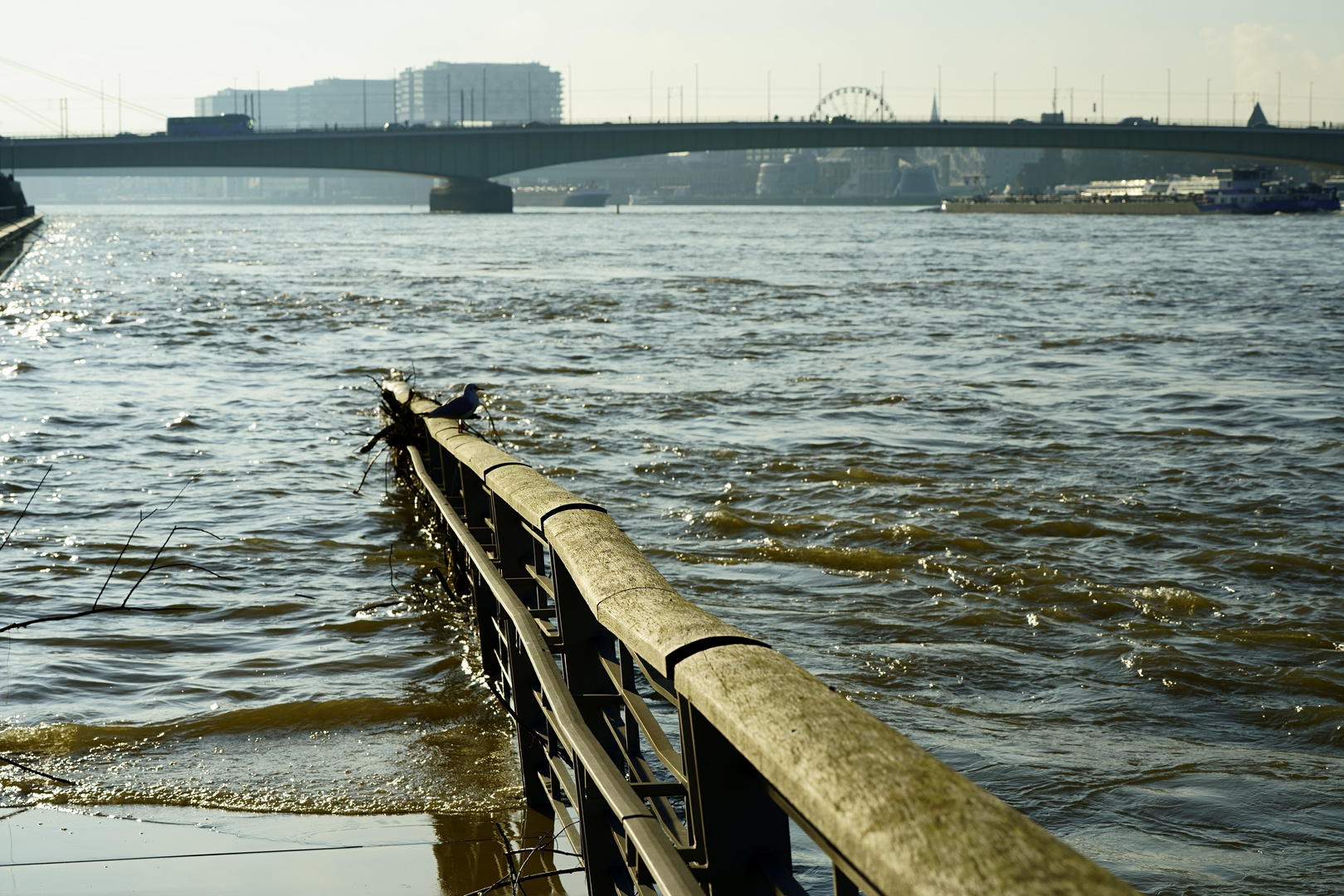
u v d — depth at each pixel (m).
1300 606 7.47
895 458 12.04
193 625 6.87
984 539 8.98
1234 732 5.54
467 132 144.38
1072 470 11.49
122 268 49.94
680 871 1.95
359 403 15.52
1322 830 4.48
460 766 4.85
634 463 11.80
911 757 1.37
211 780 4.73
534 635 3.48
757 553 8.67
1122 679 6.19
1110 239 81.75
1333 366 19.45
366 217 164.62
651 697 5.59
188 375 18.08
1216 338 23.45
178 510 9.74
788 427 13.80
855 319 27.48
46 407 14.91
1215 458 12.08
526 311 29.61
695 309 30.09
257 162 142.25
